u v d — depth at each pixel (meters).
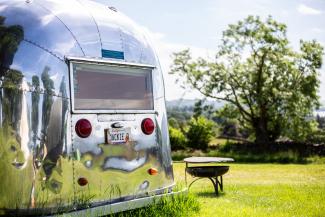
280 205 6.88
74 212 4.32
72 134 4.43
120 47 5.00
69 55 4.50
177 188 5.75
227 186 9.51
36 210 4.17
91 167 4.55
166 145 5.41
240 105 35.91
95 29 4.84
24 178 4.13
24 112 4.18
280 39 34.28
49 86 4.32
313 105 35.00
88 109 4.58
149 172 5.16
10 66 4.20
